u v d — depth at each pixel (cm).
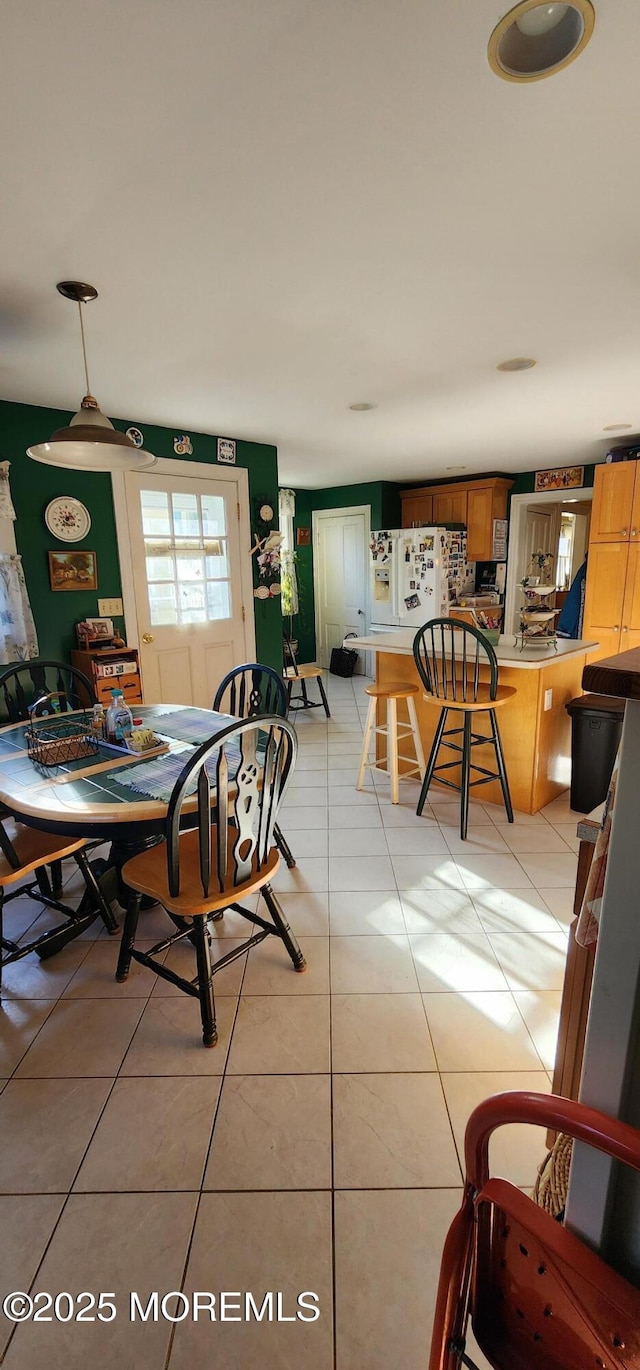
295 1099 153
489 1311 71
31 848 200
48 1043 172
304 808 330
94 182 133
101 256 167
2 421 307
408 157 128
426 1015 180
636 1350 58
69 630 346
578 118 116
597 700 309
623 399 329
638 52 100
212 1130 145
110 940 221
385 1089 155
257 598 450
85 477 342
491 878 255
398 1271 117
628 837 63
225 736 155
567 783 350
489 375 283
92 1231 125
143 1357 106
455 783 351
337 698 600
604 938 66
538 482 603
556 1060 126
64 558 336
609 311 212
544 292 196
